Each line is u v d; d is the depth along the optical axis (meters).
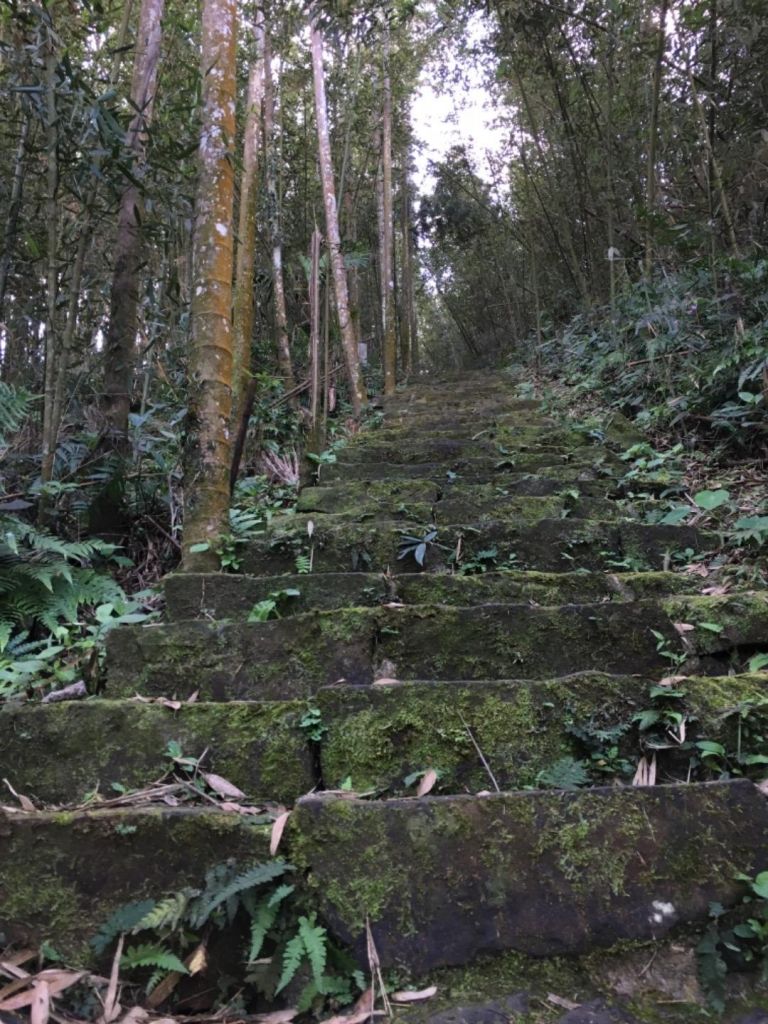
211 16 2.53
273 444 4.53
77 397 3.59
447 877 1.21
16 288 3.83
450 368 16.42
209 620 2.01
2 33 3.14
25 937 1.20
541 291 9.35
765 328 3.51
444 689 1.58
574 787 1.42
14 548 2.25
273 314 6.96
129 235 3.18
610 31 5.03
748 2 4.04
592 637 1.88
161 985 1.14
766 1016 1.06
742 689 1.59
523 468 3.76
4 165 3.45
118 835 1.25
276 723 1.56
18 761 1.50
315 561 2.61
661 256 4.94
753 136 4.23
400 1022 1.06
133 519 3.13
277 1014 1.10
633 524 2.68
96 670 1.91
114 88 3.09
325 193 6.50
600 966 1.14
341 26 3.82
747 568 2.33
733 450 3.56
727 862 1.23
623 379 4.74
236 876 1.19
